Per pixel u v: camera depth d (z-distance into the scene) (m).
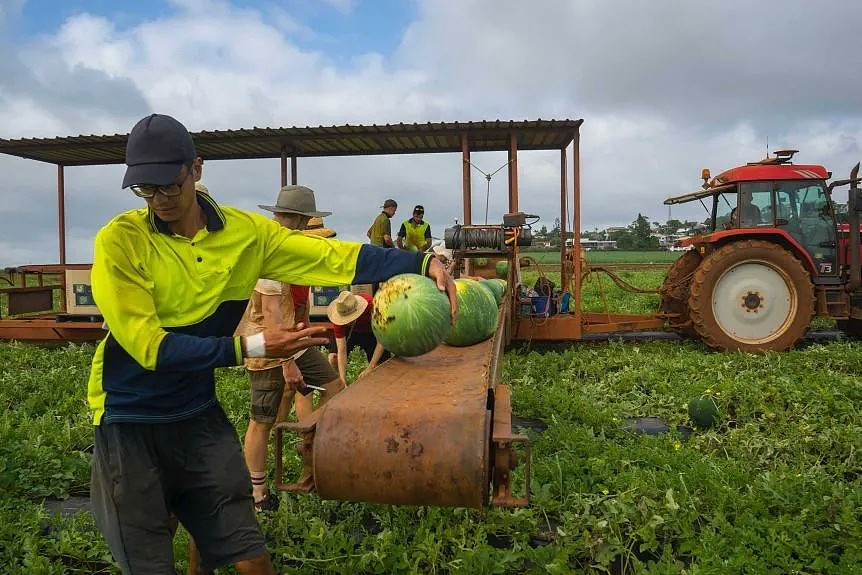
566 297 12.09
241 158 13.91
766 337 11.16
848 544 4.08
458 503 2.87
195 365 2.67
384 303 4.12
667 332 13.57
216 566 3.01
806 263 11.38
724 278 11.22
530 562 4.19
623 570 4.04
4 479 5.45
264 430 4.98
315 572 4.12
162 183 2.61
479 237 10.66
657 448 5.89
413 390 3.32
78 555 4.33
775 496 4.74
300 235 3.35
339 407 3.04
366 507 4.80
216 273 2.95
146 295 2.73
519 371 9.62
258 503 4.96
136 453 2.84
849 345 10.95
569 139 12.74
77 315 12.66
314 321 11.80
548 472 5.22
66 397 8.38
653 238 72.81
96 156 13.53
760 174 11.44
